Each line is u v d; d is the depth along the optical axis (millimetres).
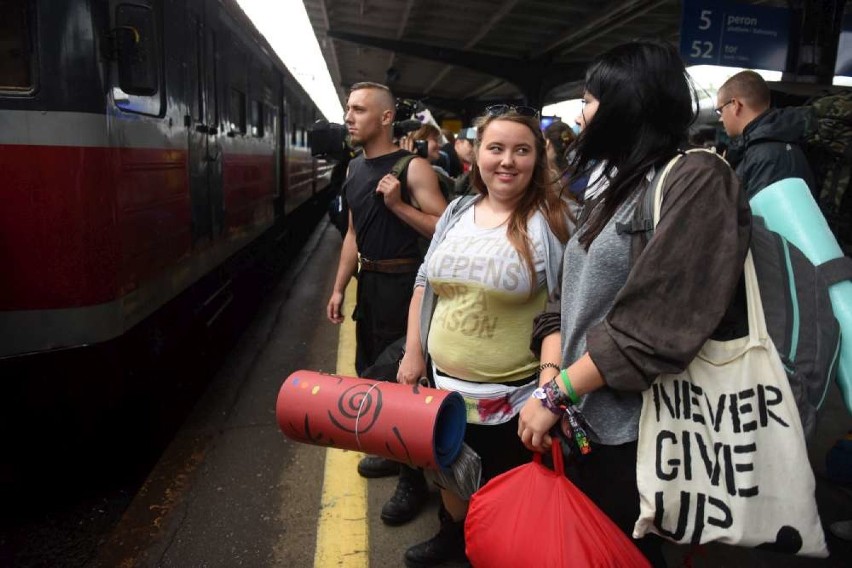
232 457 3281
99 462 3363
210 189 4871
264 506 2832
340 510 2736
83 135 2725
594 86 1461
